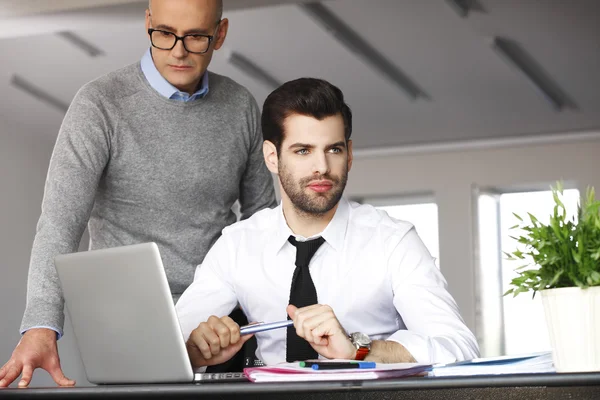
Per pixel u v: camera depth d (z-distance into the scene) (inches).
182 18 103.9
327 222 91.8
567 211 57.6
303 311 71.6
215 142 113.7
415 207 403.2
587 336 54.8
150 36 105.7
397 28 306.0
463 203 383.6
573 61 317.1
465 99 353.7
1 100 361.1
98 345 75.0
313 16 301.0
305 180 85.9
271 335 92.8
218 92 115.2
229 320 77.8
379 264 91.2
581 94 341.1
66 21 234.2
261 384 57.4
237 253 96.3
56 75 346.9
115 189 110.0
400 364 61.7
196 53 105.6
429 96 354.9
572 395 55.4
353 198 401.4
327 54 326.0
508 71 328.2
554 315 56.2
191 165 111.8
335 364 61.5
